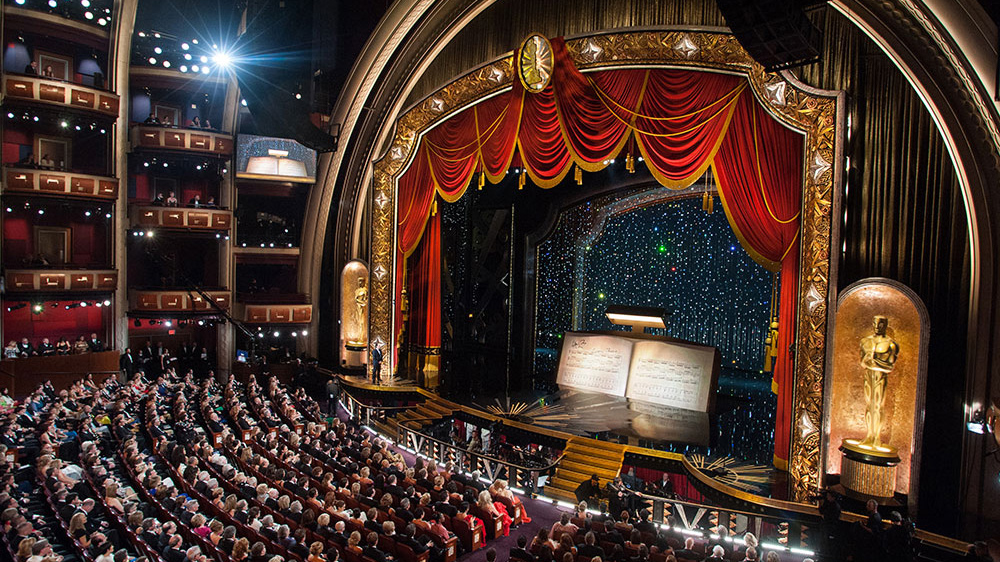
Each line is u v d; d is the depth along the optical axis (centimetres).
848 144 1566
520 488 1836
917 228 1531
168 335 3219
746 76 1741
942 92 1415
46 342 2666
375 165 2742
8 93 2486
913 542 1295
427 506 1420
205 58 3030
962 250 1461
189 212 2938
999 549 1298
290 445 1806
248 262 3130
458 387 2600
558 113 2092
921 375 1429
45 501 1367
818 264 1585
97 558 1020
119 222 2828
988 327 1369
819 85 1620
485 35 2327
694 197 2564
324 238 3091
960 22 1341
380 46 2609
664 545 1249
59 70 2792
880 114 1567
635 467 2017
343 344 2923
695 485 1720
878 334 1484
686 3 1850
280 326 3122
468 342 2831
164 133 2866
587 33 2005
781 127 1706
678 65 1855
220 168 3047
